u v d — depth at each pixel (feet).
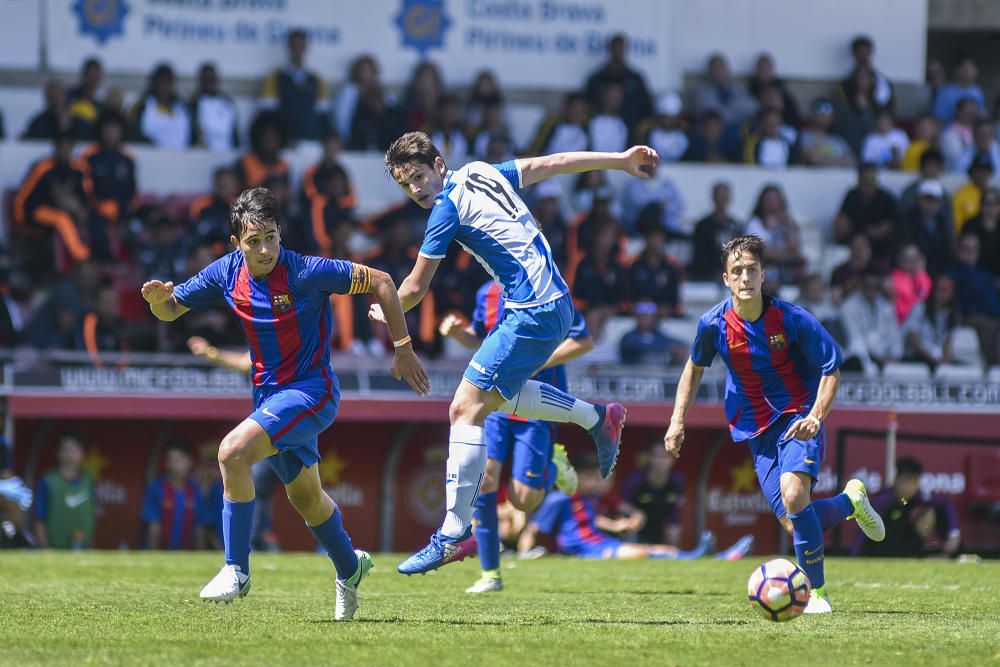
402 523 156.25
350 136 188.85
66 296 157.58
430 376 151.84
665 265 178.50
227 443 59.88
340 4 197.88
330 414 62.44
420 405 151.02
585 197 190.70
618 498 154.71
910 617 67.26
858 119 211.82
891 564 120.47
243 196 60.70
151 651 51.21
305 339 61.98
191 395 146.51
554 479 97.04
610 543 143.23
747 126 204.44
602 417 76.69
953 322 187.21
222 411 147.13
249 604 71.77
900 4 224.12
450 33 202.08
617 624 62.44
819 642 55.42
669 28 208.64
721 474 162.09
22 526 141.69
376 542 155.43
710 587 90.07
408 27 200.54
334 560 63.31
